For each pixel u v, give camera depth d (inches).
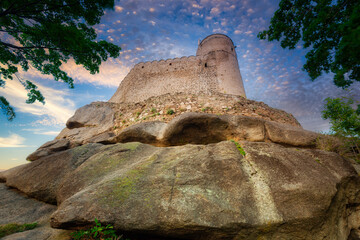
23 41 223.8
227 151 160.7
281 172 135.9
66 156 226.1
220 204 112.1
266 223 104.8
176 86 813.2
